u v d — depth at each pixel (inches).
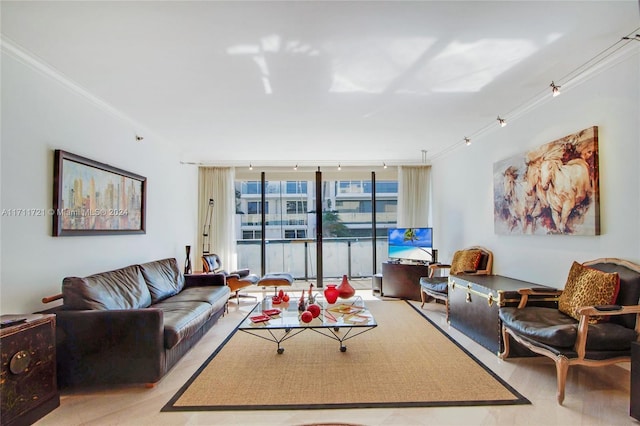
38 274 98.0
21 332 76.8
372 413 84.0
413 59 95.5
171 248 195.6
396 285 211.9
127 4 71.0
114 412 85.0
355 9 73.5
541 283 129.7
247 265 253.3
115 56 93.0
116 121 139.6
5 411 72.6
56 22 77.2
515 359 114.9
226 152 213.3
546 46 89.6
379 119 149.5
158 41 85.6
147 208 166.1
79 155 115.3
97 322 95.3
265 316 123.3
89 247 121.1
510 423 79.1
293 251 259.0
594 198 103.3
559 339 87.4
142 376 95.9
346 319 119.9
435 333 143.9
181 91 117.0
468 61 97.0
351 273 261.6
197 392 94.7
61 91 107.6
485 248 168.4
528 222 134.4
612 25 80.4
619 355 87.4
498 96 123.6
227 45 87.6
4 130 87.9
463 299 142.9
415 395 92.0
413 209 245.4
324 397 91.4
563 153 115.6
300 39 85.0
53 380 86.2
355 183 255.8
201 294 152.9
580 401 88.0
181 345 114.0
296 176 252.2
